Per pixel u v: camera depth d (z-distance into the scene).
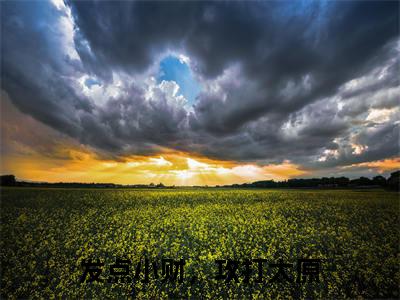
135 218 15.84
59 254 9.92
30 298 7.18
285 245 10.59
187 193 33.25
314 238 11.87
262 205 21.69
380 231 13.72
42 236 12.20
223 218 15.77
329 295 7.30
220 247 10.34
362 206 21.70
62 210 18.88
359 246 10.88
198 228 13.12
